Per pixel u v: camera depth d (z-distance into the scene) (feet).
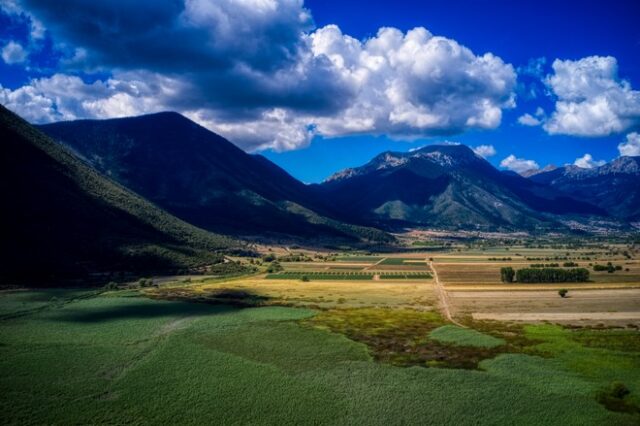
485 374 273.75
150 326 399.24
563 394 244.22
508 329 366.84
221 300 520.83
